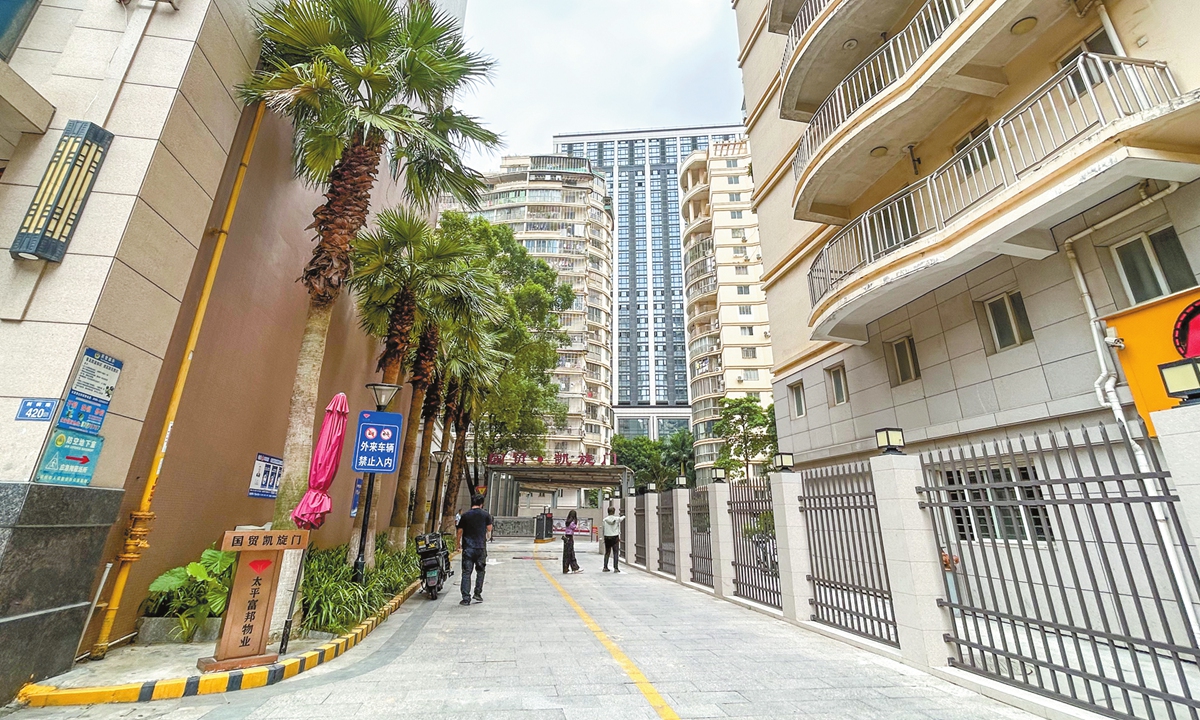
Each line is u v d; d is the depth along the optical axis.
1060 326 7.02
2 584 3.72
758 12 16.75
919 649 4.77
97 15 5.43
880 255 9.06
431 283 9.50
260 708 3.75
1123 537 6.14
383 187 14.07
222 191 6.49
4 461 3.96
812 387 12.89
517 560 16.47
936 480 5.09
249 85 6.42
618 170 127.56
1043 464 3.90
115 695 3.85
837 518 6.39
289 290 8.74
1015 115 6.92
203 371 6.36
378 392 7.92
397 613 7.60
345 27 7.37
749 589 8.41
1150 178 5.81
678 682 4.41
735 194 51.38
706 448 50.91
